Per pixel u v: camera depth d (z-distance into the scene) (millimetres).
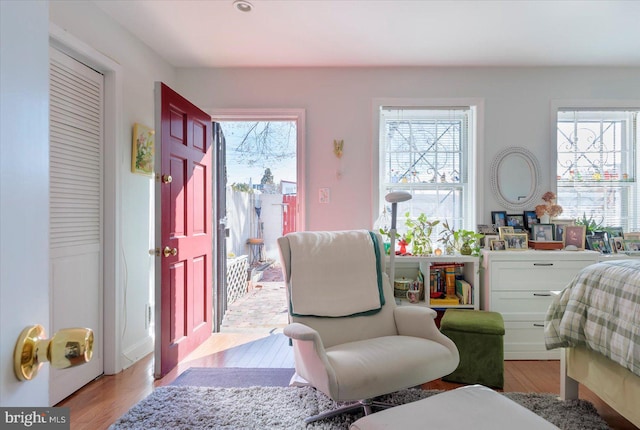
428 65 3205
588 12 2346
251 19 2451
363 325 2080
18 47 418
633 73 3232
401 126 3346
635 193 3299
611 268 1743
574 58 3057
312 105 3266
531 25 2516
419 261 2898
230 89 3273
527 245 2992
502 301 2820
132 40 2645
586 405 1977
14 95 411
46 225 472
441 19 2439
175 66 3236
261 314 4055
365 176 3264
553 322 1955
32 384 453
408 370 1659
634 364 1439
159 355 2383
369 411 1823
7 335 404
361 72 3260
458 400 1294
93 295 2328
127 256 2566
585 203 3297
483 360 2291
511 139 3234
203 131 3100
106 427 1817
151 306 2873
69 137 2113
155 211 2410
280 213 6352
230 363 2639
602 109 3236
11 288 409
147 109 2834
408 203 3336
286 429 1749
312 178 3264
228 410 1922
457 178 3350
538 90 3234
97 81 2363
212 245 3361
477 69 3236
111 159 2414
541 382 2365
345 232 2318
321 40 2750
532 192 3227
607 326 1623
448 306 2877
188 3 2262
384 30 2596
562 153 3295
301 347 1748
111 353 2422
